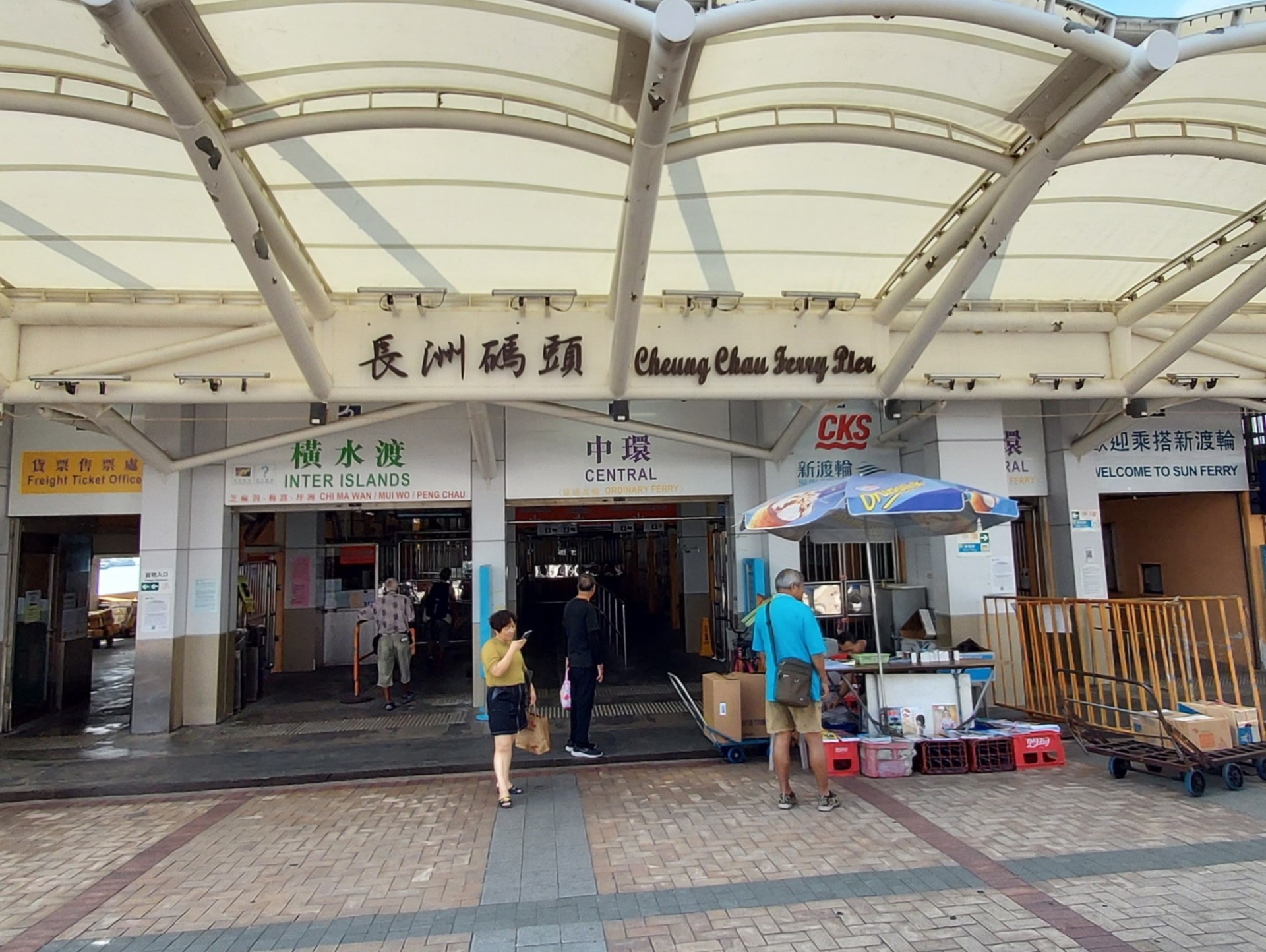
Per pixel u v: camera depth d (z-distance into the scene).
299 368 7.70
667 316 8.45
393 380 8.17
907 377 8.95
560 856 5.43
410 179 6.45
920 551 11.44
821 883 4.81
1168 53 4.70
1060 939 4.03
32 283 7.95
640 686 11.86
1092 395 9.13
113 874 5.45
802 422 9.94
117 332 8.09
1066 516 11.77
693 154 5.55
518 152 6.09
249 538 14.26
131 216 6.78
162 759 8.54
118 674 15.28
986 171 6.40
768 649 6.51
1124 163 6.69
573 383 8.37
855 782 7.04
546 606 25.44
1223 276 9.02
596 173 6.43
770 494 11.25
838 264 8.25
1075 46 4.72
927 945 4.01
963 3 4.42
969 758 7.31
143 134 5.65
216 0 4.50
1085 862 5.02
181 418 10.35
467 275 8.20
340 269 7.94
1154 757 6.64
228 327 8.22
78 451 10.62
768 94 5.66
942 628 10.62
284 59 5.05
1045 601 9.21
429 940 4.25
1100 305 9.24
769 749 7.91
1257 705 7.15
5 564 10.45
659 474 11.29
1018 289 9.00
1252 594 12.56
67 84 5.30
